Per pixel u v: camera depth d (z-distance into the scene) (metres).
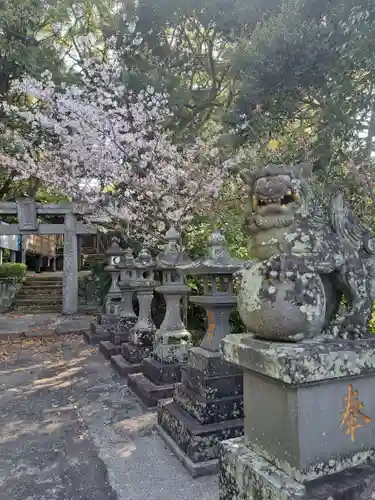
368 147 4.80
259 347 1.76
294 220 1.80
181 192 7.08
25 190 12.34
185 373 3.56
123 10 7.15
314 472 1.60
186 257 5.13
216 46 8.08
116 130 6.82
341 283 1.87
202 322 7.46
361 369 1.69
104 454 3.29
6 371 6.22
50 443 3.54
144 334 6.04
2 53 7.33
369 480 1.60
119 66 6.98
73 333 9.70
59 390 5.16
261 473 1.68
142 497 2.65
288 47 4.19
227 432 3.00
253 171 1.92
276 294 1.71
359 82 4.43
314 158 4.67
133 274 7.00
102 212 8.19
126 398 4.79
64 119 6.85
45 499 2.67
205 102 7.69
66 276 12.14
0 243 16.44
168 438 3.41
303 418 1.60
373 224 4.45
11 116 7.51
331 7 4.06
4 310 13.54
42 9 7.03
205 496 2.63
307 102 4.90
